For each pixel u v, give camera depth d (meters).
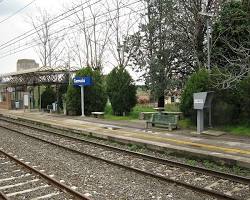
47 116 32.97
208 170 11.79
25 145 18.38
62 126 24.27
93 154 15.86
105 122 25.64
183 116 22.41
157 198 9.54
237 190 10.08
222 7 23.05
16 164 13.84
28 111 40.34
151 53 28.88
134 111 31.84
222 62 23.39
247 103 18.72
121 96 29.39
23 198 9.69
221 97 19.72
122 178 11.59
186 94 20.91
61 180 11.41
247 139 16.48
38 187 10.63
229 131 18.72
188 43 26.98
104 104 32.50
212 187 10.47
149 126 22.14
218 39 23.06
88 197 9.43
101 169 12.88
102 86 32.47
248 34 21.73
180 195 9.76
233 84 18.84
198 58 26.11
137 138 17.86
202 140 16.58
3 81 48.94
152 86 28.22
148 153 15.66
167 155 15.05
